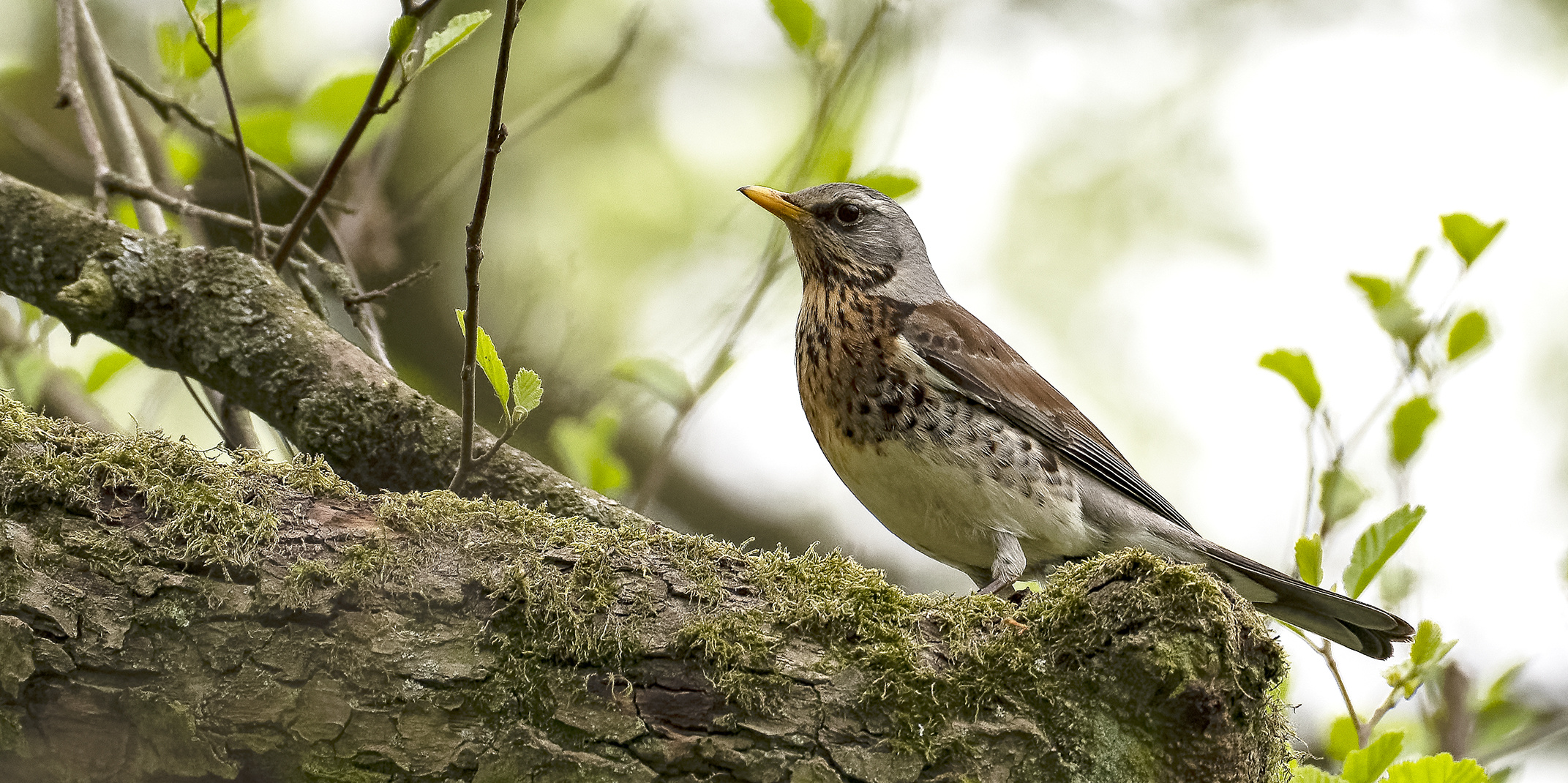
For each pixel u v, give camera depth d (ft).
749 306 35.58
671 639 18.78
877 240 36.01
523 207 51.16
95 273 30.07
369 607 18.26
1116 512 33.78
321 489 19.38
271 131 36.86
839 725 18.58
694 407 35.14
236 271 31.04
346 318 42.06
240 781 17.56
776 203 36.04
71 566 17.52
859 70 36.88
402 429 29.76
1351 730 30.35
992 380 33.09
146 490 18.26
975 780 18.37
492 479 29.48
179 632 17.61
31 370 32.76
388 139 42.50
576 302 49.49
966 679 18.92
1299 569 27.35
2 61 39.06
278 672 17.76
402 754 17.81
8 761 16.98
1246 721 18.86
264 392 30.37
